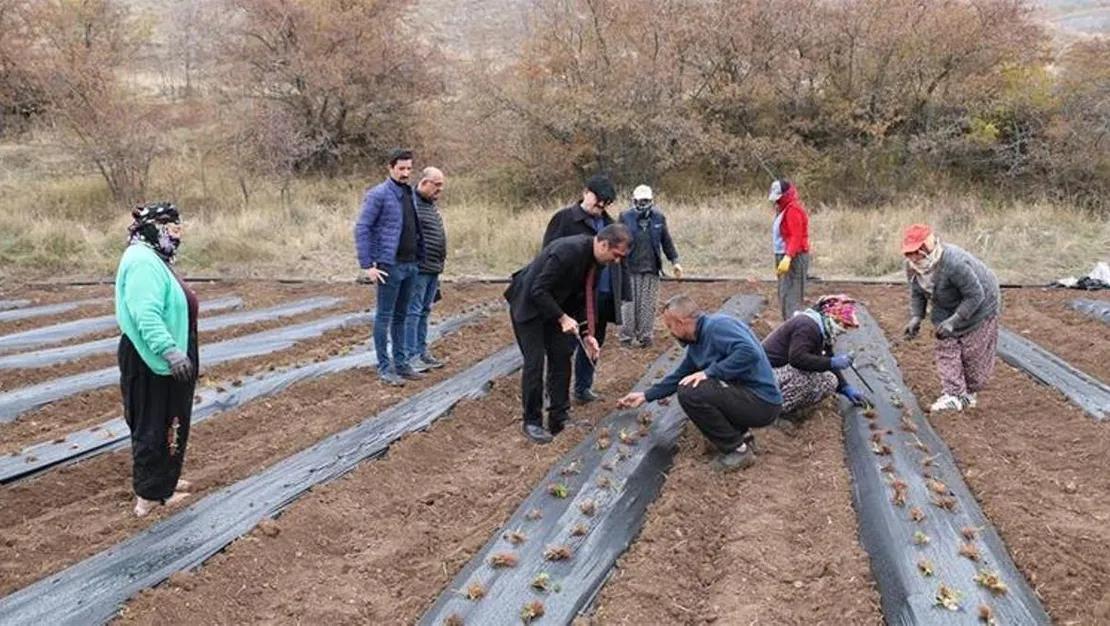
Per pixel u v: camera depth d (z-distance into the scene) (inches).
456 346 381.7
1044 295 473.4
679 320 237.8
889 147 788.6
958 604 169.5
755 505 218.5
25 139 866.8
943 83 797.9
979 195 749.9
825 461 241.1
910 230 265.0
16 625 165.8
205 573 186.4
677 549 197.2
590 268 247.4
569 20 802.2
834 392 281.0
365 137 878.4
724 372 233.3
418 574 193.5
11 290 521.7
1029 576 184.4
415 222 310.7
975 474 232.4
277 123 793.6
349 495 226.8
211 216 684.1
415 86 870.4
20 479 240.8
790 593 179.9
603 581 185.6
